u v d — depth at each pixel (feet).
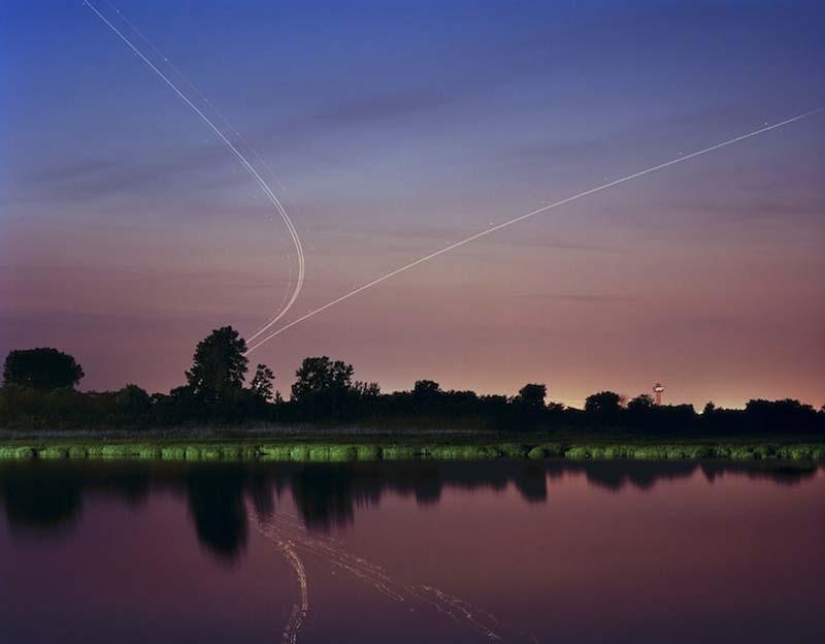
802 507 179.73
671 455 263.90
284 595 122.83
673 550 145.69
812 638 106.93
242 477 225.35
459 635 107.34
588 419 374.84
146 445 295.69
